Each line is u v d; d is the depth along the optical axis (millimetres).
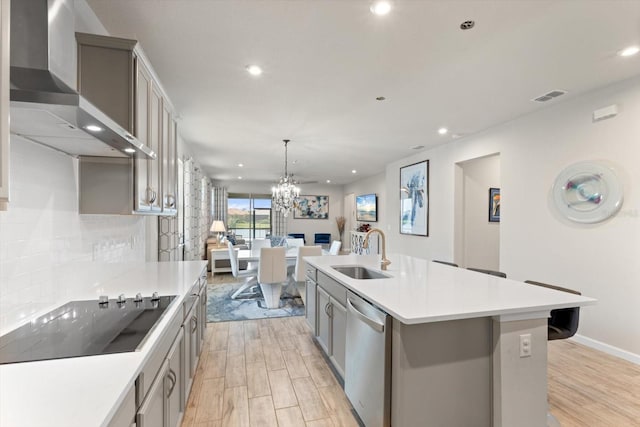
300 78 2664
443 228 5098
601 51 2225
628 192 2678
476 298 1698
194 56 2309
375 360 1630
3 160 729
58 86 1153
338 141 4848
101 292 1897
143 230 3045
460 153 4688
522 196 3654
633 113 2646
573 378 2418
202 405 2088
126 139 1440
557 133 3264
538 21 1875
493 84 2779
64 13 1350
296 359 2766
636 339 2637
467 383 1559
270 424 1899
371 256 3418
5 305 1265
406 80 2703
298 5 1744
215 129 4191
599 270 2889
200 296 2646
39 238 1481
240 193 10414
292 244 6703
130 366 994
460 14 1812
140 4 1748
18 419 721
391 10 1780
